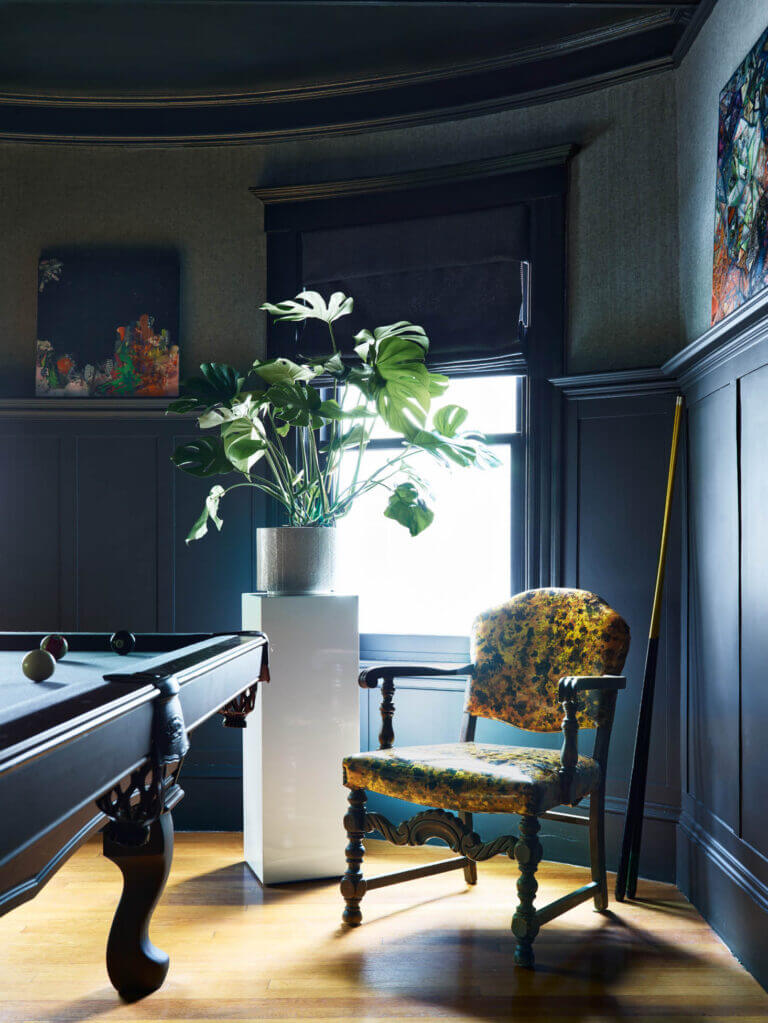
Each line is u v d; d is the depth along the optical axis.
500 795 2.46
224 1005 2.26
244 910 2.90
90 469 3.99
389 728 2.95
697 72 3.12
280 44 3.58
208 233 4.03
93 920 2.82
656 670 3.21
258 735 3.18
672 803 3.21
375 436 3.94
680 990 2.35
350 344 3.84
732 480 2.69
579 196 3.54
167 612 3.95
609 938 2.69
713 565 2.88
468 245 3.68
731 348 2.64
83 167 4.06
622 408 3.38
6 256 4.05
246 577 3.93
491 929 2.75
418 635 3.79
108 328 4.00
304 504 3.49
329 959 2.53
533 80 3.63
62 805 1.23
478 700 3.07
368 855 3.46
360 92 3.87
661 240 3.36
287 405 3.12
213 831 3.85
